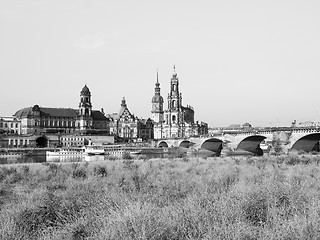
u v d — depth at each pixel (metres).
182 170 41.66
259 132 123.25
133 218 12.30
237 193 17.34
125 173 37.88
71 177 34.69
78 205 18.38
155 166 50.62
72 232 13.43
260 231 11.78
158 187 24.52
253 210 14.89
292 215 14.15
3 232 13.22
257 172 35.41
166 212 13.99
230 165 49.78
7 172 42.19
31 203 18.66
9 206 19.16
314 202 14.97
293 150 109.56
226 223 12.17
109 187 25.61
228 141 139.00
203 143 159.38
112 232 11.72
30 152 162.62
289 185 18.75
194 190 21.33
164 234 11.86
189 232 11.85
